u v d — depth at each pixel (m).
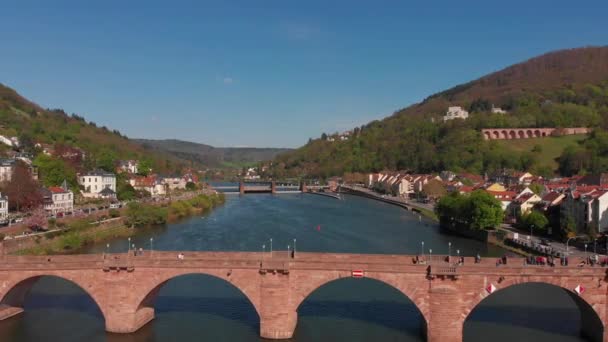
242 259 69.88
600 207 128.75
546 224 142.25
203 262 69.19
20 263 70.56
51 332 71.69
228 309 82.00
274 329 68.56
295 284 68.25
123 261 70.12
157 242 139.75
